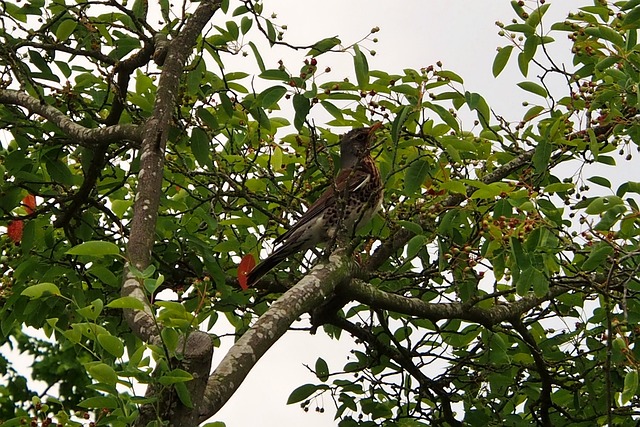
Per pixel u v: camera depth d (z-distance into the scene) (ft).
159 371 20.92
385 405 39.04
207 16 36.32
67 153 42.47
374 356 40.86
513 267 30.50
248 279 36.68
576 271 31.68
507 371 39.58
